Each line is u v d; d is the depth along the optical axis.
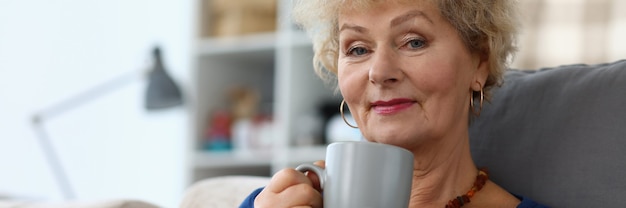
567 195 1.33
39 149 3.79
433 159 1.27
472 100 1.30
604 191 1.29
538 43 2.60
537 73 1.47
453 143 1.28
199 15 3.33
